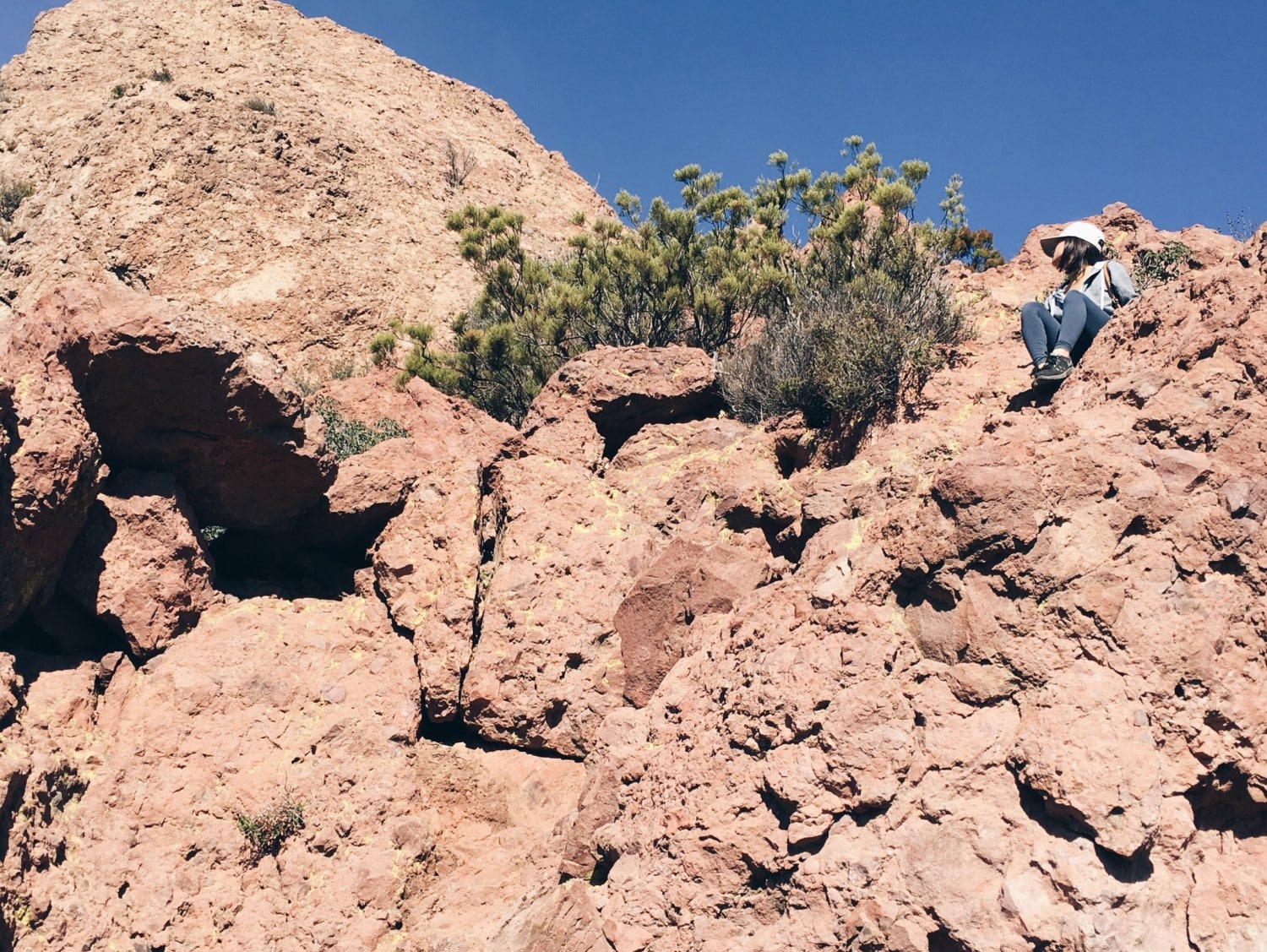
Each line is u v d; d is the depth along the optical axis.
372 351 13.95
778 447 9.59
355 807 7.21
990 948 5.33
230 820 7.04
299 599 8.55
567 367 10.49
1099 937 5.21
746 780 6.23
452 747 7.75
